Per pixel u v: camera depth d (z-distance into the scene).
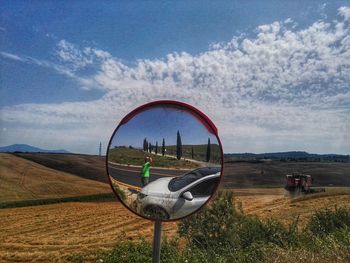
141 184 2.33
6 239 19.75
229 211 7.91
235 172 70.19
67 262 12.75
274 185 51.59
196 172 2.38
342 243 4.71
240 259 5.38
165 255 5.95
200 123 2.35
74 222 26.58
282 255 4.66
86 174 73.44
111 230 22.11
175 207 2.36
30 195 52.81
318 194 29.89
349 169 81.69
